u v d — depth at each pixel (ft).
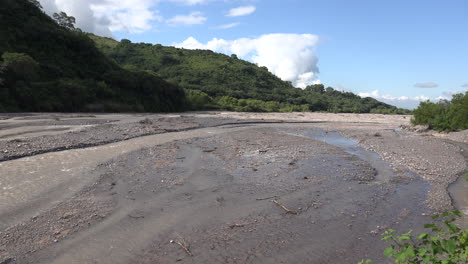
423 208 33.76
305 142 74.13
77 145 57.77
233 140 73.41
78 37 164.35
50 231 26.22
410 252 10.93
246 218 30.07
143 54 359.46
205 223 28.73
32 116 94.63
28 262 21.84
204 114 163.84
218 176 43.21
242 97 300.81
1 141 55.83
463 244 11.11
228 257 23.13
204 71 345.31
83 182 38.32
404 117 198.80
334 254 24.02
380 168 51.26
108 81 158.71
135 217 29.53
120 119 103.81
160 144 63.16
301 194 37.11
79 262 22.04
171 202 33.47
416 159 57.72
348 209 33.01
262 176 43.93
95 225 27.63
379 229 28.50
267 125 116.78
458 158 59.47
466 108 91.71
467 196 38.14
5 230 26.03
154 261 22.36
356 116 198.49
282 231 27.61
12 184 36.55
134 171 43.83
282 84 404.36
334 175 45.57
